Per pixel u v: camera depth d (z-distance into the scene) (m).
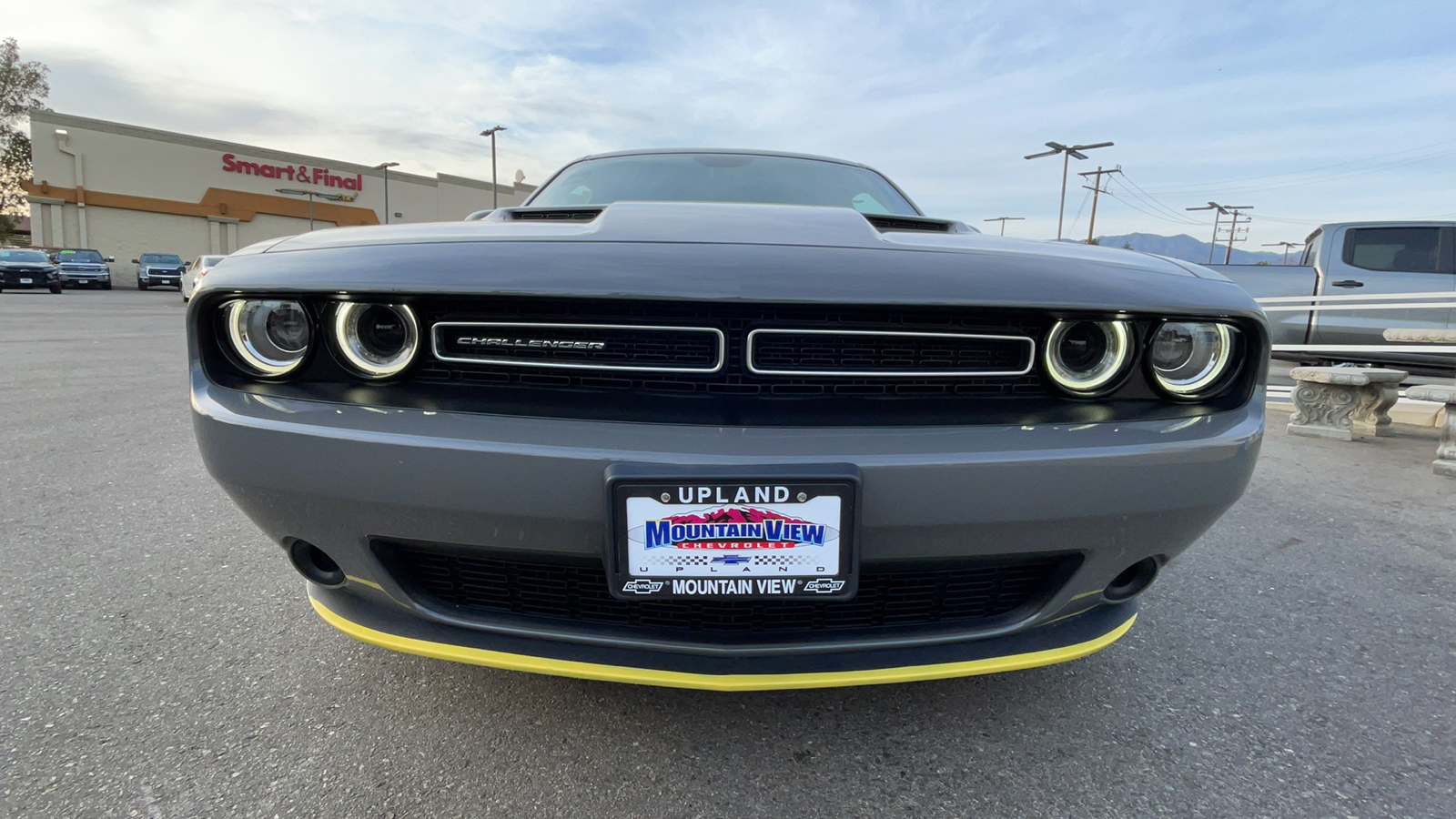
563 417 1.10
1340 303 6.36
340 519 1.15
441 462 1.08
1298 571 2.30
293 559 1.27
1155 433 1.15
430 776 1.27
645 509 1.05
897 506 1.08
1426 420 5.00
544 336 1.15
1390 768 1.36
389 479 1.10
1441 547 2.53
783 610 1.19
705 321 1.13
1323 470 3.63
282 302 1.17
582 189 2.40
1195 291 1.21
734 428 1.09
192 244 36.53
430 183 44.41
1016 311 1.14
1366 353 5.73
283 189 38.44
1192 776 1.33
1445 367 6.33
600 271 1.11
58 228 33.03
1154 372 1.20
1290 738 1.44
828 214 1.43
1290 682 1.65
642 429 1.08
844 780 1.30
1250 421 1.21
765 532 1.07
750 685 1.16
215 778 1.25
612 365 1.13
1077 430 1.14
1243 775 1.33
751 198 2.33
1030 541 1.14
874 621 1.23
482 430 1.09
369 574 1.20
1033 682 1.63
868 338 1.15
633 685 1.56
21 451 3.36
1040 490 1.11
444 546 1.14
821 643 1.17
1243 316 1.19
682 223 1.29
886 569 1.14
